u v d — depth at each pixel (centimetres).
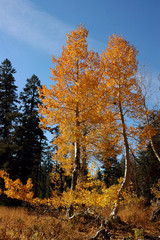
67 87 863
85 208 746
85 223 705
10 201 1358
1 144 1566
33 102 1986
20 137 1719
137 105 918
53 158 970
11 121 1808
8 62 2112
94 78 819
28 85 2072
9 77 2009
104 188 659
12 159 1602
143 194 1485
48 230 504
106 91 862
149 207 1045
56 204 723
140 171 1667
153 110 1020
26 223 589
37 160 1888
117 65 933
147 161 1698
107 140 834
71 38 895
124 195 677
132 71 937
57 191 818
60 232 504
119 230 676
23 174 1586
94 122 786
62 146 908
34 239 433
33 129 1794
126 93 899
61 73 838
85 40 877
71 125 857
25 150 1644
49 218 657
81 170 840
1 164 1566
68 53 876
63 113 837
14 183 675
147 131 889
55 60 870
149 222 809
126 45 975
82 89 766
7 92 1952
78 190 681
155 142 1299
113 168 2177
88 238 528
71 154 955
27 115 1894
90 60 875
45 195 2711
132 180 1180
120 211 995
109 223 711
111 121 878
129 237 579
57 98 807
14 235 457
